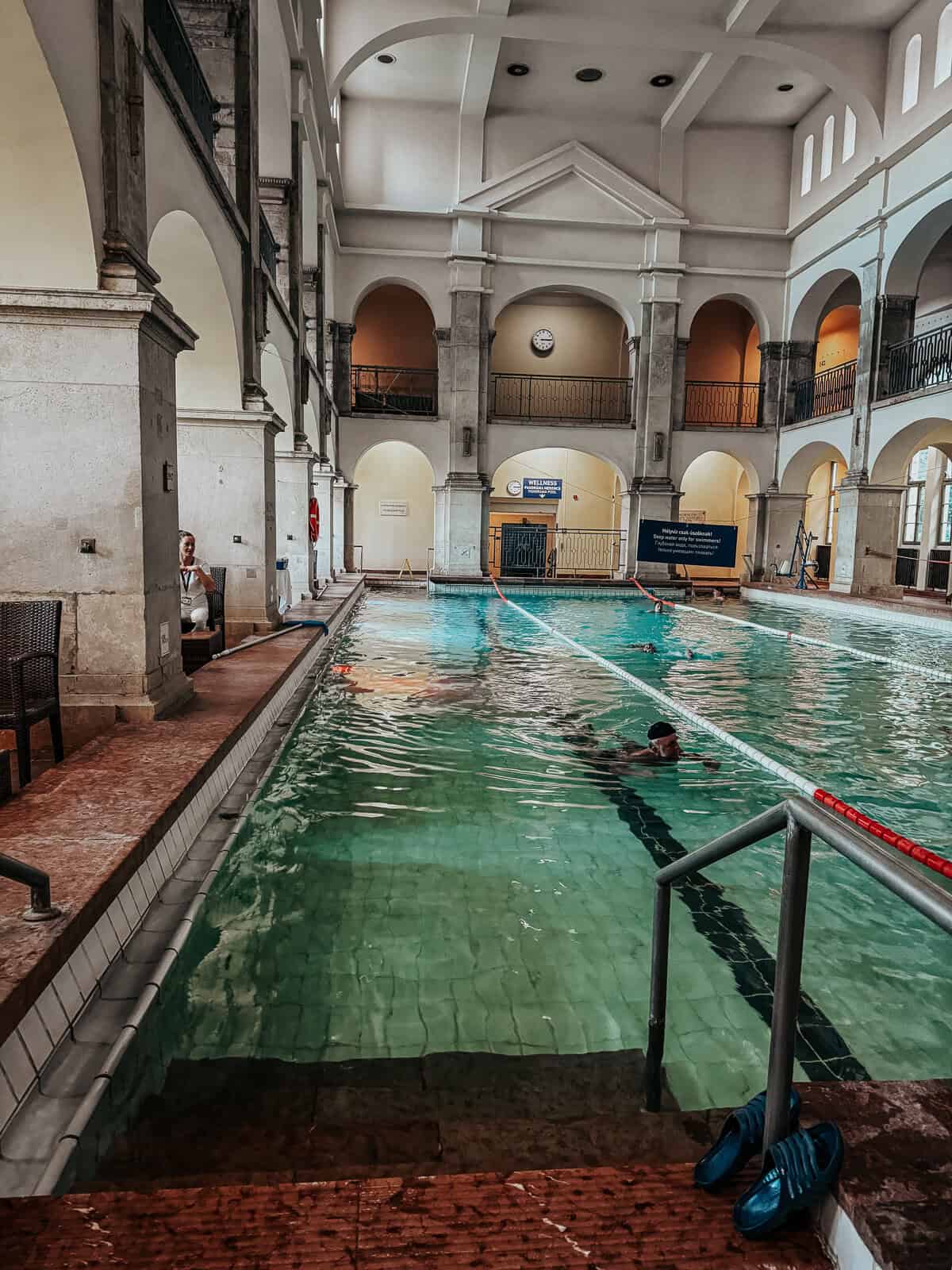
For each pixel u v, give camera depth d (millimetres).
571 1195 1592
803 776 5992
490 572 24281
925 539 21484
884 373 18422
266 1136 2312
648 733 6516
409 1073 2639
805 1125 1666
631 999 3121
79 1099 2334
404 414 22328
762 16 16625
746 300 22891
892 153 17484
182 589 8445
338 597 15477
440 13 16797
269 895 3912
